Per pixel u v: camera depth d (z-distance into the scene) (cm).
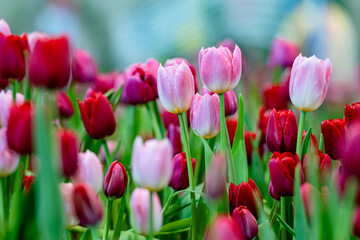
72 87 162
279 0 305
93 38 715
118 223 104
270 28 310
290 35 301
